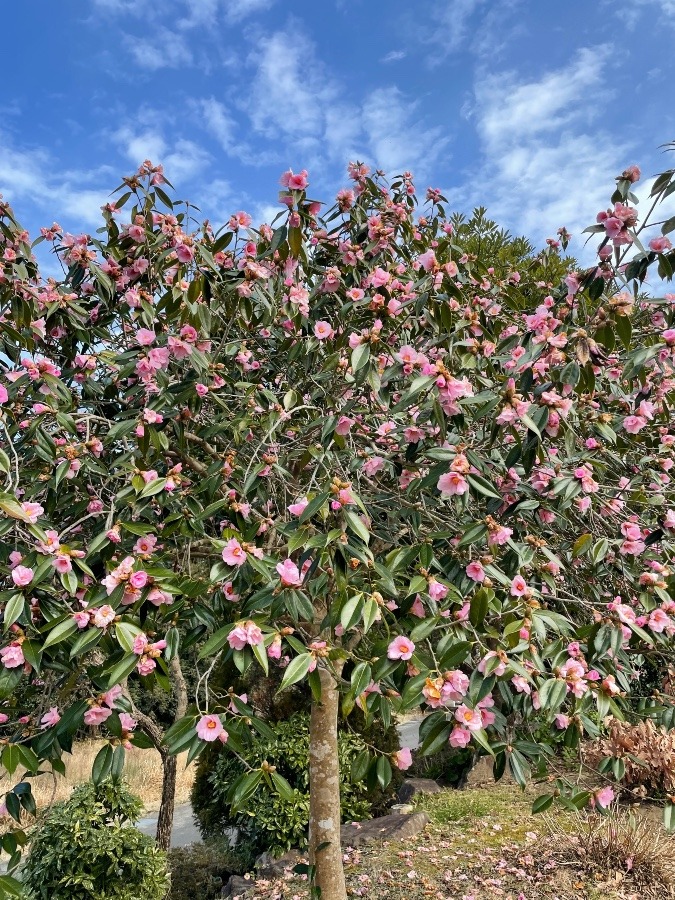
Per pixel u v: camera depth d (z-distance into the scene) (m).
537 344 1.64
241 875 3.77
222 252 2.34
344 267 2.46
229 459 1.86
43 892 2.92
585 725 1.58
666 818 1.71
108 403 2.16
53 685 1.64
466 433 1.82
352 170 2.56
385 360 2.04
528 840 3.51
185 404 2.01
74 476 1.80
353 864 3.37
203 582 1.52
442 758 5.38
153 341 2.01
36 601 1.43
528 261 5.26
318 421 1.75
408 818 3.92
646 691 2.60
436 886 3.01
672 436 2.28
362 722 4.27
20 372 1.91
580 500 1.83
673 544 1.96
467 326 2.12
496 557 1.72
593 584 2.15
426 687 1.27
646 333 2.01
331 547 1.35
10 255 2.10
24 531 1.48
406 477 1.85
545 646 1.61
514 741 1.57
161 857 3.19
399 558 1.48
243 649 1.31
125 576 1.31
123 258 2.30
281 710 4.34
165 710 5.51
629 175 1.60
